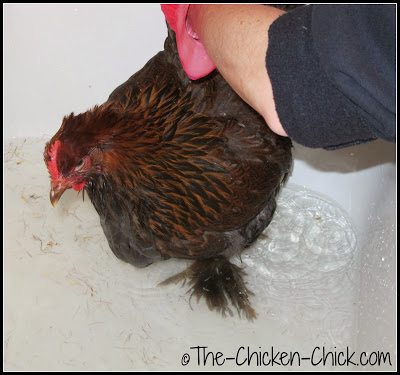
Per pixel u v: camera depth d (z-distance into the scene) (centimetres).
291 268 221
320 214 232
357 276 214
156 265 221
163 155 170
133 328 208
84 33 232
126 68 239
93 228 232
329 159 231
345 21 98
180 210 178
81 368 197
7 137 247
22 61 236
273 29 105
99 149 164
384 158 206
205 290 212
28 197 239
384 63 97
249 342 204
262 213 198
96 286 218
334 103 102
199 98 176
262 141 179
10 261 222
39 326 206
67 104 245
